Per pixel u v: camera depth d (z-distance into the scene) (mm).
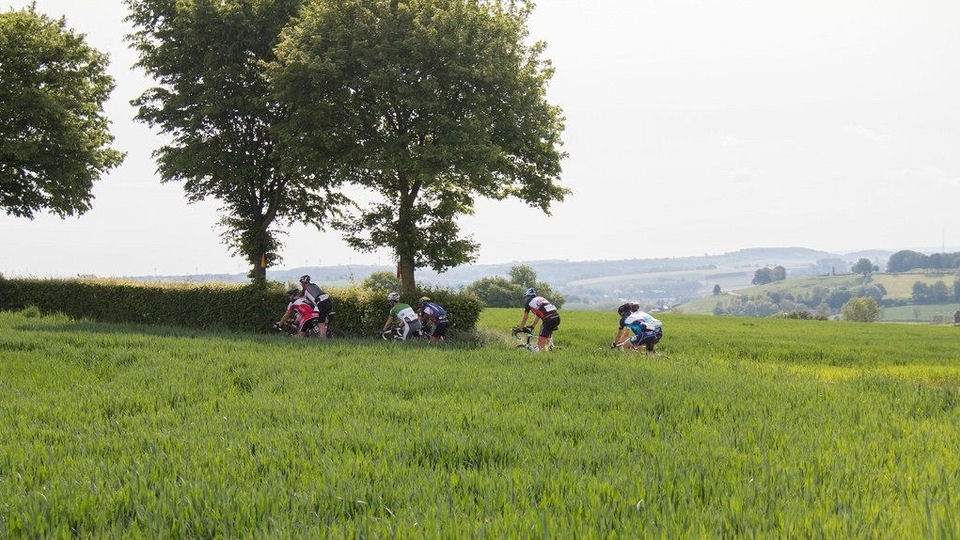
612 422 8742
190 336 21438
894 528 4664
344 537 4594
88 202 38594
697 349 24953
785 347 26281
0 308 32656
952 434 8406
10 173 34625
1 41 33781
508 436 7816
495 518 4863
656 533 4508
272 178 32594
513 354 16859
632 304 19141
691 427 8516
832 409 10273
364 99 26422
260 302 25984
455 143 24422
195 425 8445
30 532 4719
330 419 8867
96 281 30922
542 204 29469
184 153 30547
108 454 7066
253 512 5102
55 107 33812
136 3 31688
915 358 23344
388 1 25531
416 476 6141
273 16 30594
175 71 31328
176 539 4730
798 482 6000
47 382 11969
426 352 17250
